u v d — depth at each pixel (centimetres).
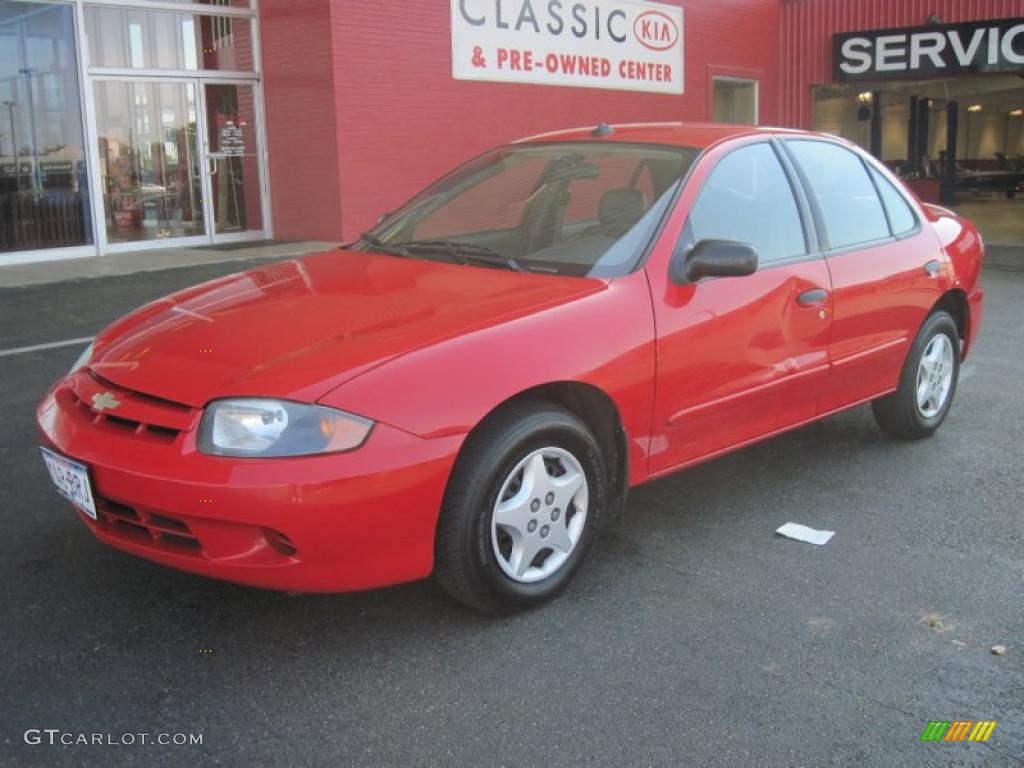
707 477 473
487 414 304
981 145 2822
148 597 338
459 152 1437
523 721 272
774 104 2011
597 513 347
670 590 352
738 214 405
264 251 1248
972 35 1725
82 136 1219
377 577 294
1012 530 409
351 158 1303
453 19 1398
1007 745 265
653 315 355
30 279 1027
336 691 285
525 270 372
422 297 343
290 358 298
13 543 378
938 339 521
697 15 1806
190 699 280
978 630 326
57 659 298
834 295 434
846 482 465
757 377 398
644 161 409
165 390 296
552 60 1553
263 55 1370
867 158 503
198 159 1337
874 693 288
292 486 272
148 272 1079
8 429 517
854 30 1886
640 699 283
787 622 330
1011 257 1410
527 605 329
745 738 266
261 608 332
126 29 1248
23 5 1148
